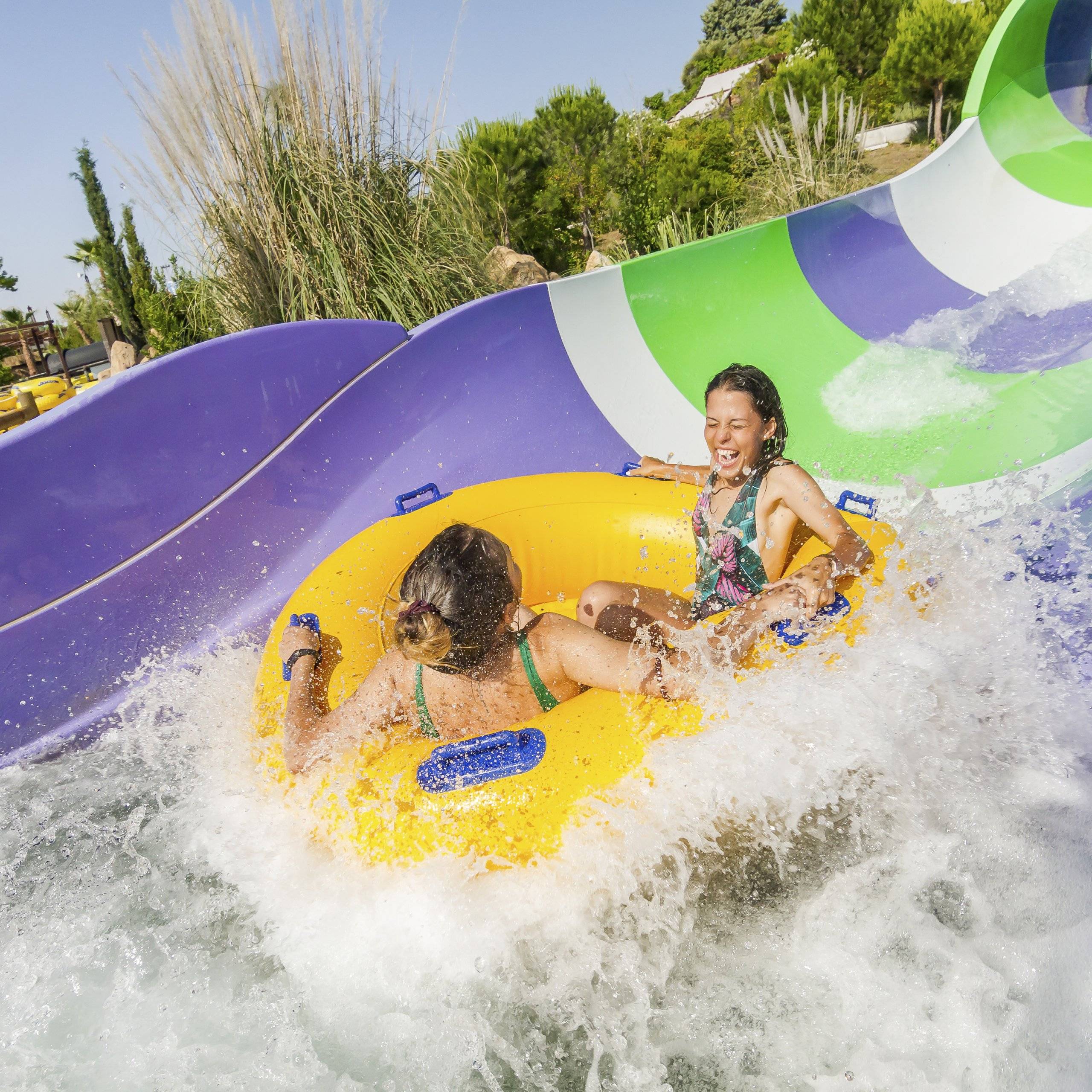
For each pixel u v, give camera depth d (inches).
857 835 75.7
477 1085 62.9
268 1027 68.7
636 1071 62.2
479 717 78.5
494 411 156.6
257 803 83.6
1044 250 211.0
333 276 201.2
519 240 440.1
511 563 76.0
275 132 197.3
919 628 86.5
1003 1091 57.1
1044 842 73.4
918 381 170.4
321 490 143.3
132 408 127.0
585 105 588.1
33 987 74.1
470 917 70.7
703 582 106.1
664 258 177.8
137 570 130.0
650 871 71.6
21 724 120.3
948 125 653.3
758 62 796.6
